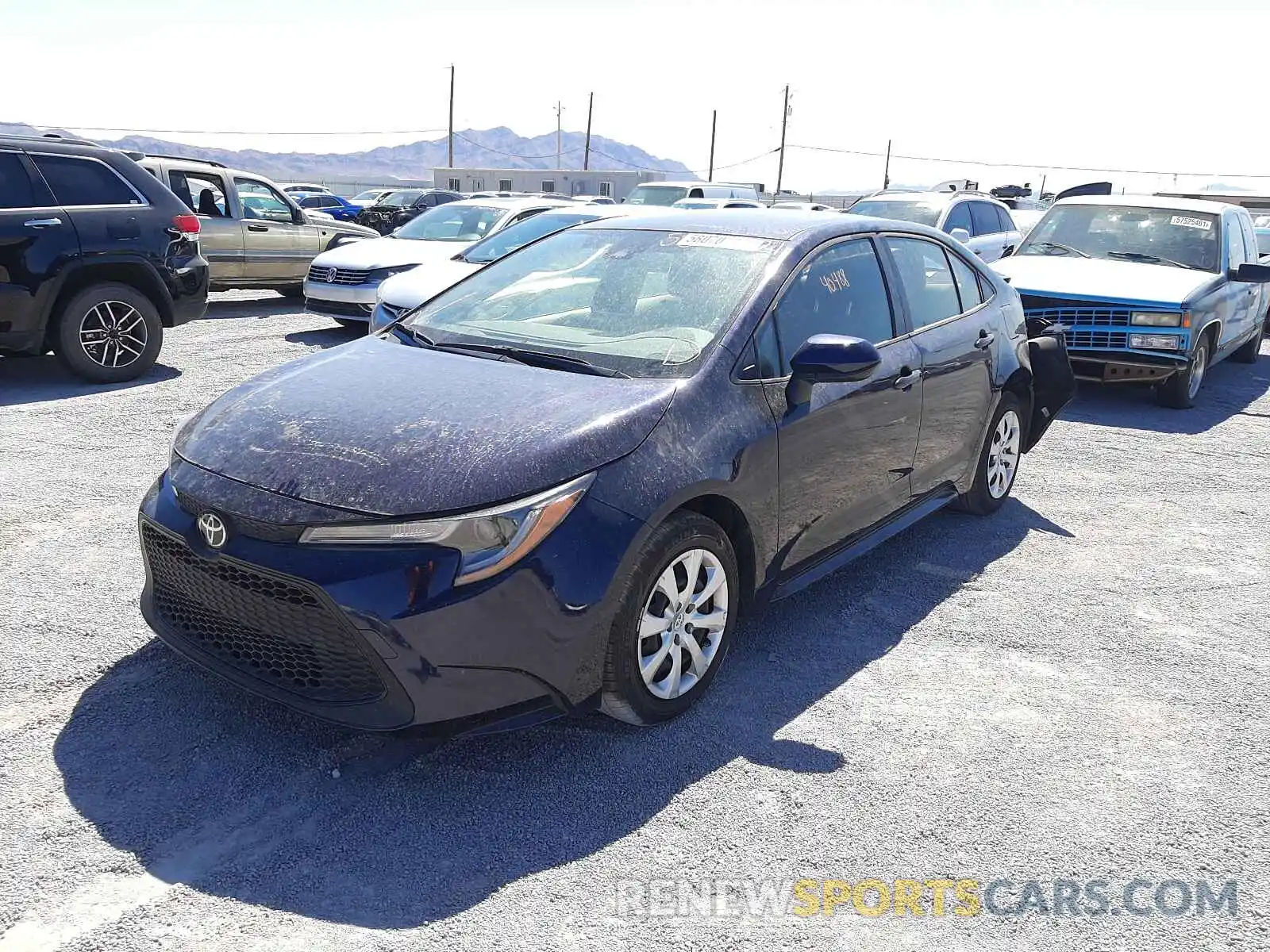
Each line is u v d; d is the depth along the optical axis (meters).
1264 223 15.34
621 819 2.84
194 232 8.35
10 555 4.46
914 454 4.47
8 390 7.59
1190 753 3.30
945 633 4.12
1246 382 10.23
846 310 4.09
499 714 2.86
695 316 3.66
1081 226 9.72
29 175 7.45
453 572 2.73
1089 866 2.72
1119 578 4.79
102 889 2.48
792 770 3.10
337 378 3.45
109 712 3.25
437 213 11.93
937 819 2.90
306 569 2.73
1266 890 2.65
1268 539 5.45
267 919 2.41
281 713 3.28
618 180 57.16
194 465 3.08
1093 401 8.91
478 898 2.51
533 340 3.74
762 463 3.46
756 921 2.47
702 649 3.41
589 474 2.95
